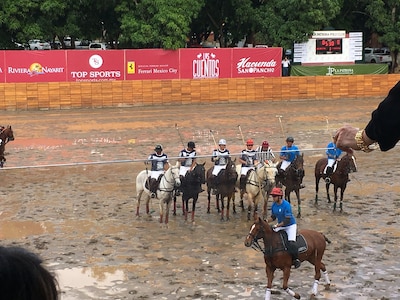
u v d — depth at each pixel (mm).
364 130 2451
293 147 20422
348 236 17281
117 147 29500
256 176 18984
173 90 42938
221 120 37031
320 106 42438
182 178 18641
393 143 2314
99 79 41812
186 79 43031
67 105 41469
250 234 12289
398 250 16047
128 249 16203
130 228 18094
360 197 21703
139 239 17062
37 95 40875
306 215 19469
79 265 14953
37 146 29703
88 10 46281
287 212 12438
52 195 21703
